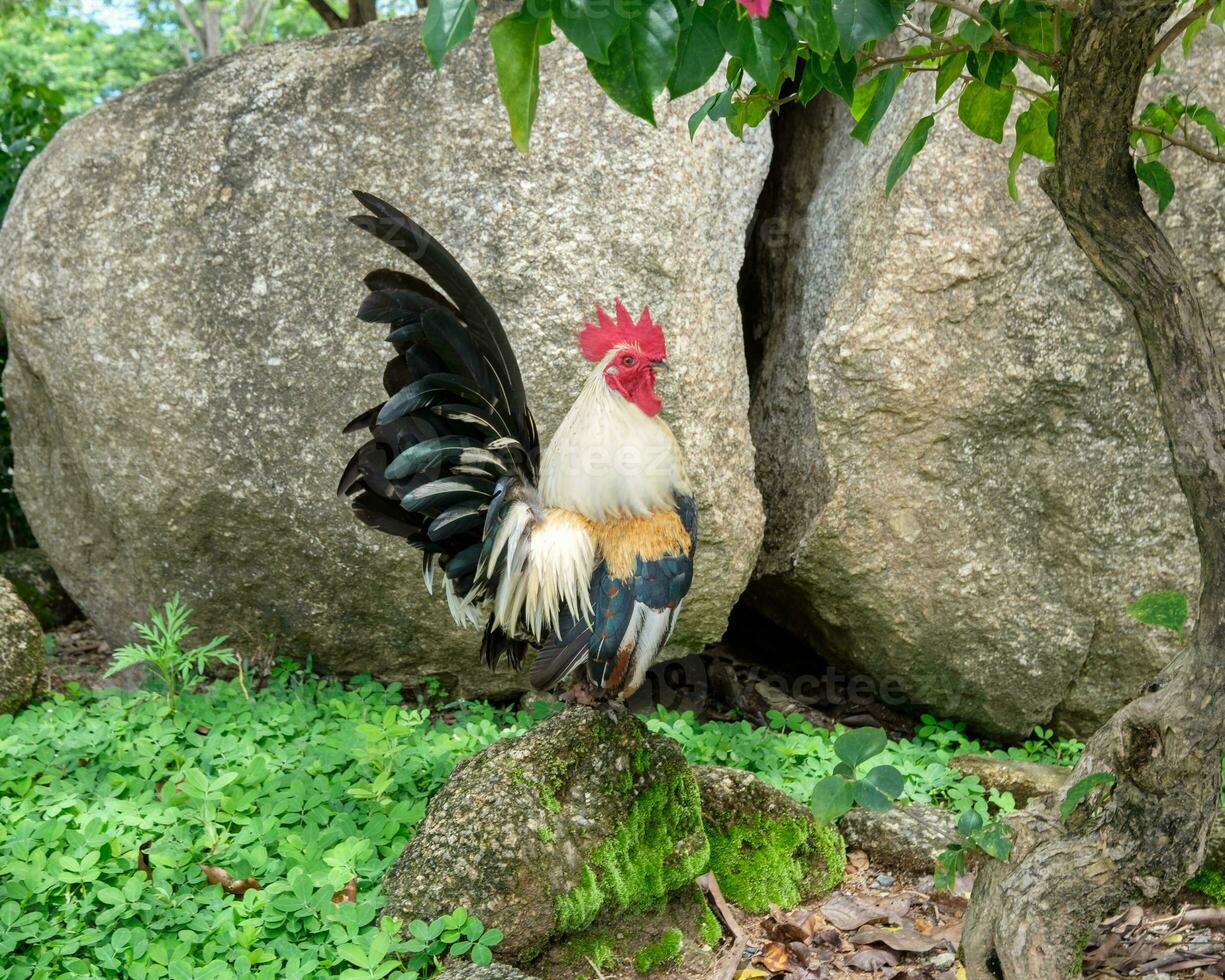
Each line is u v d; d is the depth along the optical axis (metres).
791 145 2.31
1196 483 1.46
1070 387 2.04
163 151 2.08
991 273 2.02
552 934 1.63
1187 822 1.51
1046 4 1.41
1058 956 1.52
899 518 2.08
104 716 1.98
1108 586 2.08
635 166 1.99
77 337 2.10
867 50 1.53
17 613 2.06
